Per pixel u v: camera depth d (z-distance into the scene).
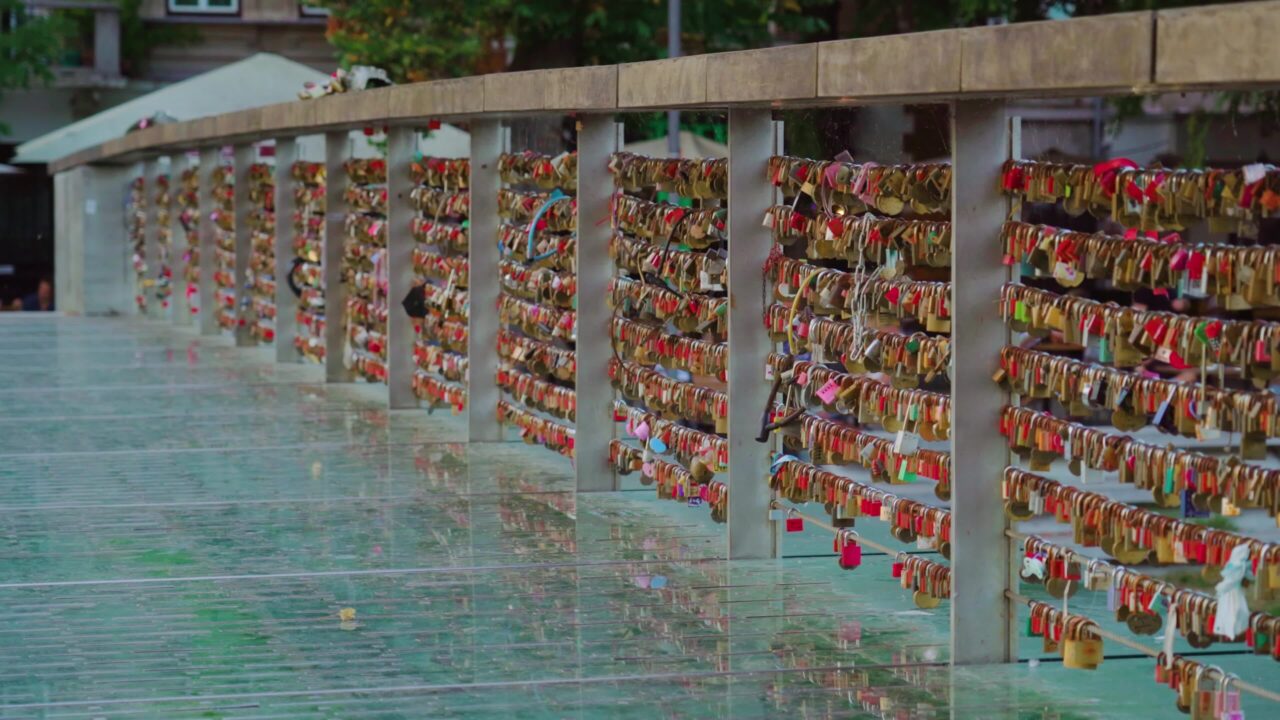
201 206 18.12
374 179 12.69
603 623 5.89
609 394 8.49
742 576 6.64
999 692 5.05
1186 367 4.66
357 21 22.61
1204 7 3.73
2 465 9.50
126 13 33.72
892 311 5.78
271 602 6.19
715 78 5.91
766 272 6.81
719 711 4.88
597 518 7.86
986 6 19.28
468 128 10.91
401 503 8.26
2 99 33.91
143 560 6.94
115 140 19.48
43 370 14.77
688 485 7.45
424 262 11.30
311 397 12.73
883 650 5.54
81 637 5.68
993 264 5.23
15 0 32.28
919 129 6.55
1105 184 4.67
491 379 10.32
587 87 7.18
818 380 6.31
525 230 9.38
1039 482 5.07
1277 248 4.16
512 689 5.09
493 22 22.34
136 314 22.28
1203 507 4.52
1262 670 5.28
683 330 7.46
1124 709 4.86
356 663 5.37
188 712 4.84
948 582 5.49
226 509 8.12
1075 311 4.85
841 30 23.28
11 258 35.25
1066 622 5.00
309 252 14.23
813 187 6.24
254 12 34.44
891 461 5.86
